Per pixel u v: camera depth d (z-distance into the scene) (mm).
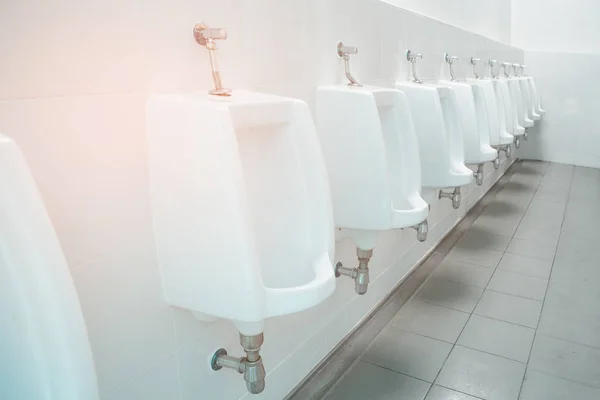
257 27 1141
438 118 1834
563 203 3584
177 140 836
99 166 801
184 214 861
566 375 1562
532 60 4805
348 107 1341
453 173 1880
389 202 1349
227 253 827
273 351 1358
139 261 890
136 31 838
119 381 882
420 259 2498
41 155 714
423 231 1561
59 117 733
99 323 831
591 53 4543
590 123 4645
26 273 482
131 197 862
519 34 4922
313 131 1017
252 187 1053
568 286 2211
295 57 1293
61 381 513
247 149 1043
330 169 1400
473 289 2199
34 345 501
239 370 1075
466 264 2488
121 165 838
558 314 1957
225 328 1132
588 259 2523
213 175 806
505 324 1885
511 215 3324
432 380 1552
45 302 494
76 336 521
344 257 1686
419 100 1860
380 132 1316
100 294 826
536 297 2109
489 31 3961
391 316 1964
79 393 526
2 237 471
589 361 1635
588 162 4738
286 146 1026
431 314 1975
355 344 1758
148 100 869
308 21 1329
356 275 1504
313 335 1554
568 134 4793
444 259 2561
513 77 3943
